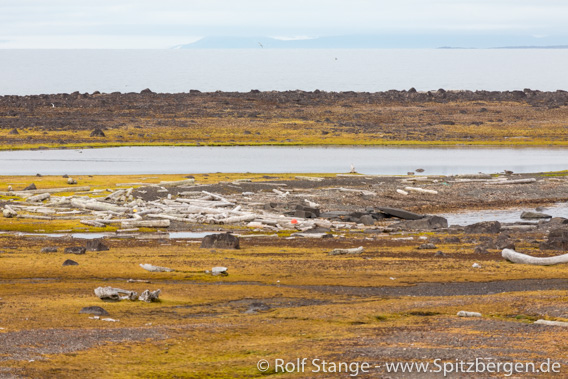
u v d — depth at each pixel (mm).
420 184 182875
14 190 170125
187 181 179875
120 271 90750
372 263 98750
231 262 98375
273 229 134250
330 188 175875
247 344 55688
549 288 84000
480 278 89375
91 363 48656
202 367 48781
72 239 120062
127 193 163875
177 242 118875
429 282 87250
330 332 59406
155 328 60688
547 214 150750
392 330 59219
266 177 194375
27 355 49531
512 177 196750
